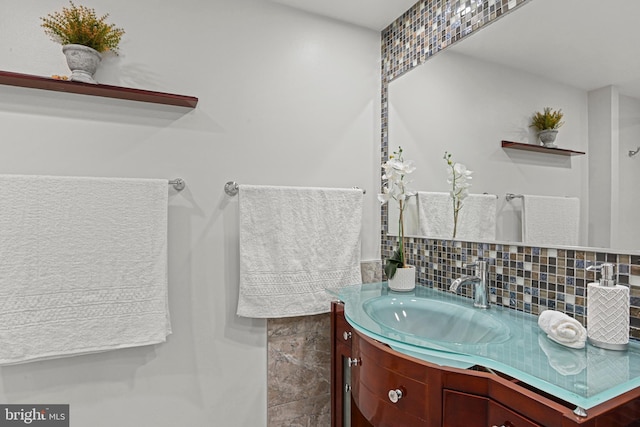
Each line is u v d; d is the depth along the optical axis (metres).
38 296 1.19
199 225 1.49
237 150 1.56
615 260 0.96
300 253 1.57
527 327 1.06
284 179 1.65
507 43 1.26
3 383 1.21
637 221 0.92
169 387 1.44
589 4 1.04
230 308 1.54
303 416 1.66
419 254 1.65
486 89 1.33
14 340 1.15
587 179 1.03
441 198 1.53
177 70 1.46
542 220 1.15
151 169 1.42
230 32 1.55
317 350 1.69
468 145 1.40
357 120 1.82
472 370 0.88
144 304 1.32
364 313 1.21
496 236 1.29
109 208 1.29
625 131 0.95
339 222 1.66
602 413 0.69
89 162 1.33
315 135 1.72
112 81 1.36
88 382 1.32
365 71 1.85
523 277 1.20
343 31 1.80
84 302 1.25
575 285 1.05
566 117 1.09
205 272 1.50
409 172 1.55
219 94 1.53
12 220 1.17
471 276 1.28
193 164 1.48
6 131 1.23
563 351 0.88
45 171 1.27
